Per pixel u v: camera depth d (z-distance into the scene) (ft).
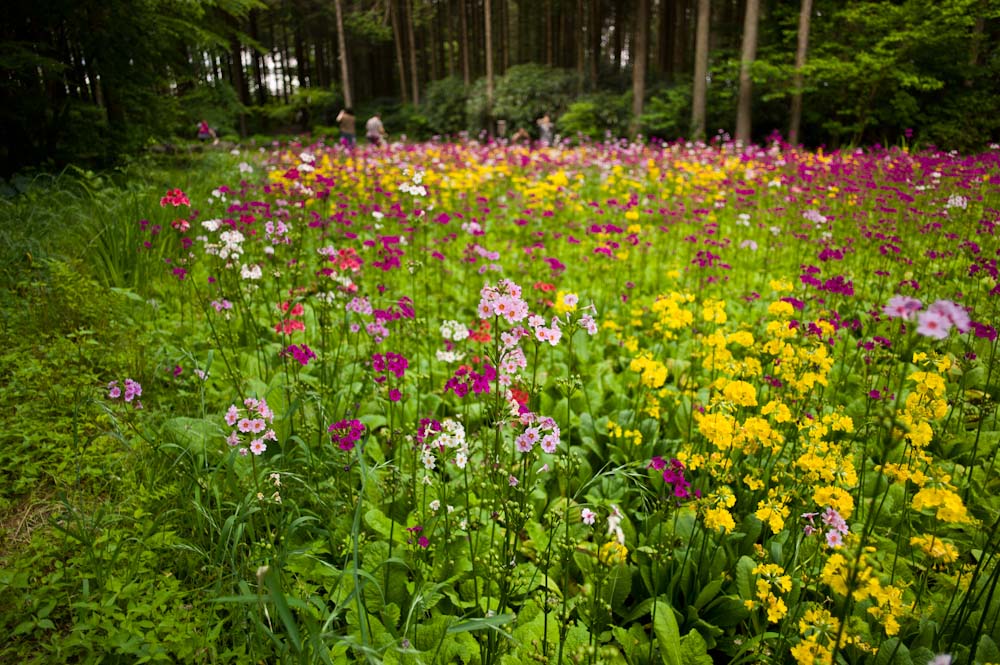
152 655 6.66
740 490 9.56
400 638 7.13
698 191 29.94
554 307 15.29
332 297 12.47
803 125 64.03
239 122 88.48
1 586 7.35
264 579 5.42
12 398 11.18
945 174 26.76
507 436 10.73
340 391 11.98
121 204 18.15
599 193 34.60
